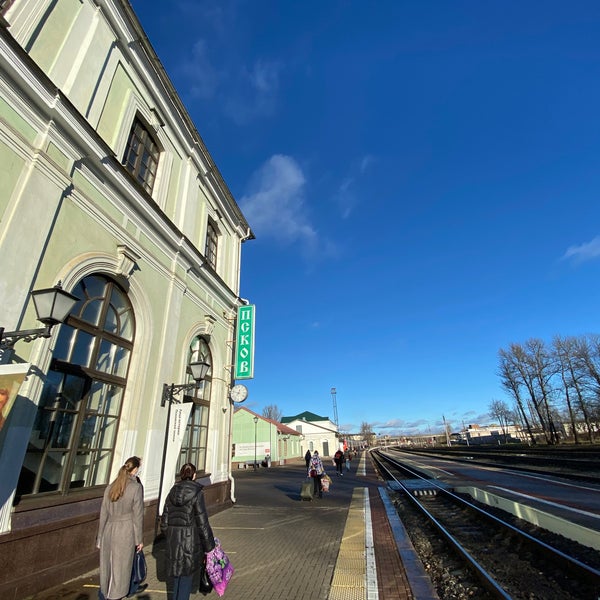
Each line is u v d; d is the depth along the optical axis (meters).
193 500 3.87
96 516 5.60
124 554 3.60
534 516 8.18
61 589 4.56
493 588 4.47
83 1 6.73
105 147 6.37
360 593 4.33
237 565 5.47
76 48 6.41
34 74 5.12
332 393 73.56
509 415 79.06
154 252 8.17
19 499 4.64
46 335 4.15
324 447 65.81
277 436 40.88
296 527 7.94
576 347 46.22
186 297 9.57
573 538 6.68
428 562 6.02
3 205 4.66
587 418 45.81
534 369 48.56
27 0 5.61
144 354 7.42
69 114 5.66
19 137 4.95
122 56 7.72
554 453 29.58
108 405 6.59
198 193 10.98
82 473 5.81
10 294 4.56
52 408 5.32
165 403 7.89
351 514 9.16
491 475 18.73
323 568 5.26
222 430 10.98
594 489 12.06
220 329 11.66
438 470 23.59
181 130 9.86
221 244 12.82
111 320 6.87
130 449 6.75
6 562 4.17
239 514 9.59
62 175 5.50
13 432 4.44
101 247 6.41
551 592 4.67
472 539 7.47
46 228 5.16
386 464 35.72
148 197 7.65
